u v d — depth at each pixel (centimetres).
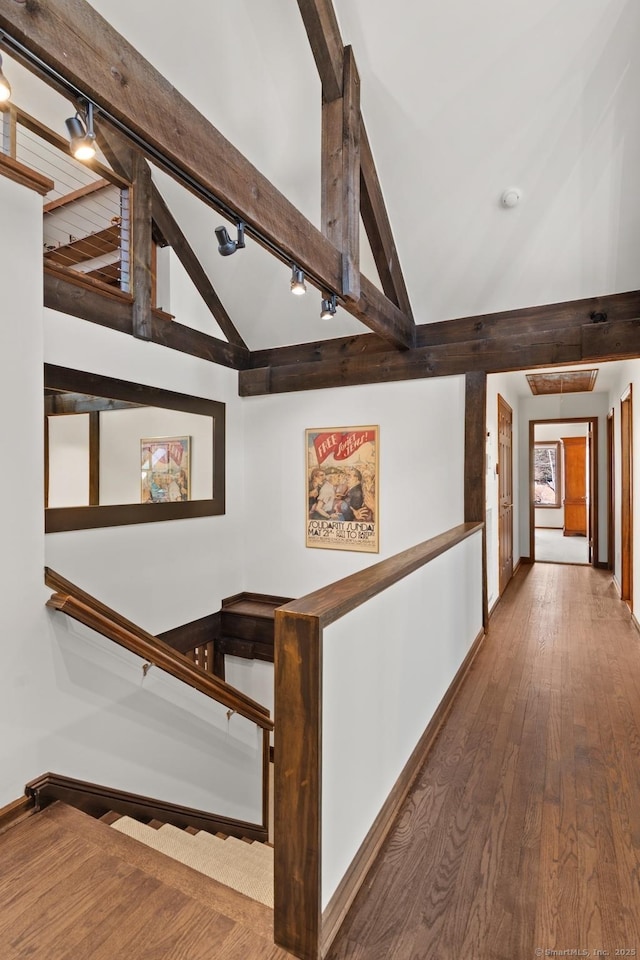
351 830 154
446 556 282
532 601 530
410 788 209
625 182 315
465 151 326
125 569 388
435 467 436
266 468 516
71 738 200
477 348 414
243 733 310
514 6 260
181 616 445
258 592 522
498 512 525
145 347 397
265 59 303
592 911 148
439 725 262
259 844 269
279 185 367
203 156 187
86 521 356
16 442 188
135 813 226
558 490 1182
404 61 292
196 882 153
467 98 302
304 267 250
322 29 262
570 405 728
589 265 363
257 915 142
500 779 215
